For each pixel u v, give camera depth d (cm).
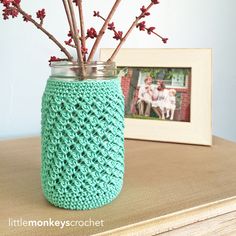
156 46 93
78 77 44
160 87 81
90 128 43
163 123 80
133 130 81
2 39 73
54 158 44
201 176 58
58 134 43
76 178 44
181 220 45
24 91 79
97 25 83
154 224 43
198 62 79
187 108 79
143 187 53
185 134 78
